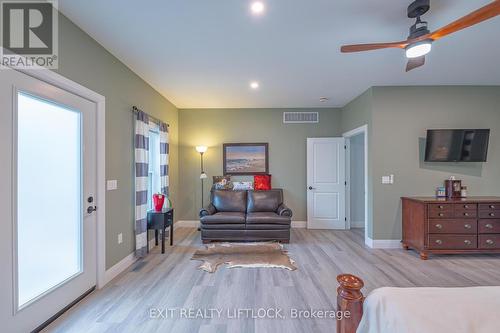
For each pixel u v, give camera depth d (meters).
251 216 4.29
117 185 2.95
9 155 1.67
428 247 3.39
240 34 2.43
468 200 3.43
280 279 2.80
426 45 1.95
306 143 5.39
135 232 3.32
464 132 3.77
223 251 3.74
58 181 2.13
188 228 5.20
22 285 1.82
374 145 3.94
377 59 3.00
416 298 1.16
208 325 1.99
